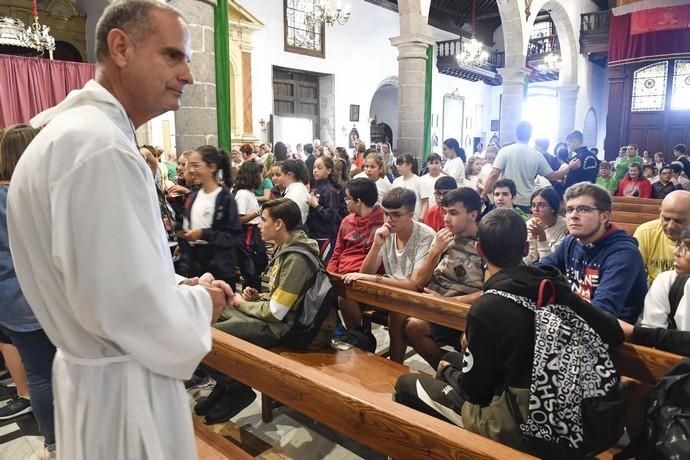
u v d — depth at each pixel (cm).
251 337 244
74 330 99
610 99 1638
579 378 129
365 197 327
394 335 277
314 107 1473
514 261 159
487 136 2189
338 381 160
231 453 181
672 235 240
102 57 105
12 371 258
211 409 260
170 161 824
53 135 92
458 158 634
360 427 150
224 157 327
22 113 836
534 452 133
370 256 287
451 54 1781
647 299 204
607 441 131
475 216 269
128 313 90
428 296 237
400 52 834
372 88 1592
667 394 132
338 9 1058
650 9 1430
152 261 93
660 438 129
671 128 1559
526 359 136
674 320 195
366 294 262
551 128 2102
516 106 1208
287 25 1308
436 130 1870
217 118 475
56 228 88
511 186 351
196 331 98
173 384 105
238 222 318
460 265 271
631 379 178
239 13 1134
